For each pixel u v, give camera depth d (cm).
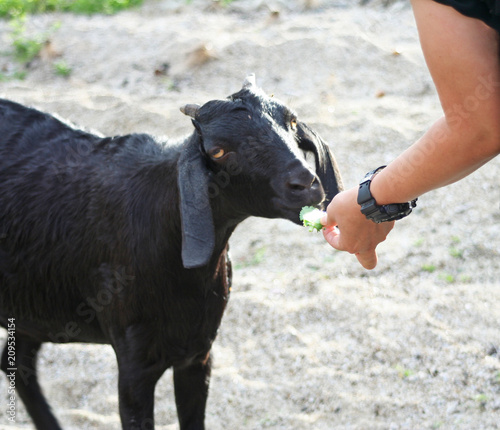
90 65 838
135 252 309
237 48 807
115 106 696
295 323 460
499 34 170
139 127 662
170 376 437
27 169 342
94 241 321
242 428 392
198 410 351
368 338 438
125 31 904
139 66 814
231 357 441
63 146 346
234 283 503
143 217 308
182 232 272
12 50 897
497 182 572
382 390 402
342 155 607
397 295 476
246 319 467
